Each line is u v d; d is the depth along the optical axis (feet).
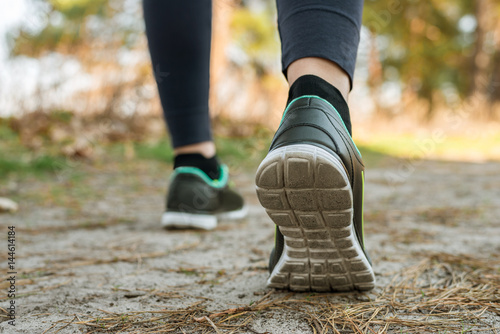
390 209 6.49
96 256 3.85
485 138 24.52
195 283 3.09
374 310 2.52
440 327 2.29
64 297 2.80
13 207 6.11
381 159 15.15
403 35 37.55
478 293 2.79
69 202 6.99
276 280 2.78
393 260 3.66
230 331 2.26
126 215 6.07
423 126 30.68
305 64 2.64
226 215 5.67
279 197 2.35
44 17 12.93
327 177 2.24
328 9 2.68
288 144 2.30
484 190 8.35
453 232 4.83
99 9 16.42
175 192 4.93
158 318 2.44
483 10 33.99
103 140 15.66
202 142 4.87
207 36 4.31
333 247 2.53
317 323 2.35
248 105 23.73
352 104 29.17
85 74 17.16
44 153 11.42
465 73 42.60
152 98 17.70
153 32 4.16
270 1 24.94
